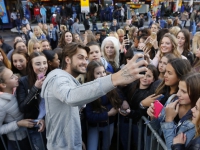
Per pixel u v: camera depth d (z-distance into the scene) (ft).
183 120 4.37
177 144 3.93
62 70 4.18
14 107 5.66
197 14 44.09
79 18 52.21
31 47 11.45
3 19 50.08
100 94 2.78
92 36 14.40
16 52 7.80
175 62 5.32
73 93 3.03
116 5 53.57
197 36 8.43
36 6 49.75
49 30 27.27
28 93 5.62
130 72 2.62
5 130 5.58
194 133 4.05
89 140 6.91
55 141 4.53
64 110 4.19
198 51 8.23
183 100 4.51
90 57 8.25
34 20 52.90
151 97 5.78
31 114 5.80
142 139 6.70
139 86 6.75
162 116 4.98
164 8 55.88
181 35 9.92
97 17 56.95
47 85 4.08
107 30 29.86
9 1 49.85
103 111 6.50
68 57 4.22
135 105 6.61
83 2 46.80
